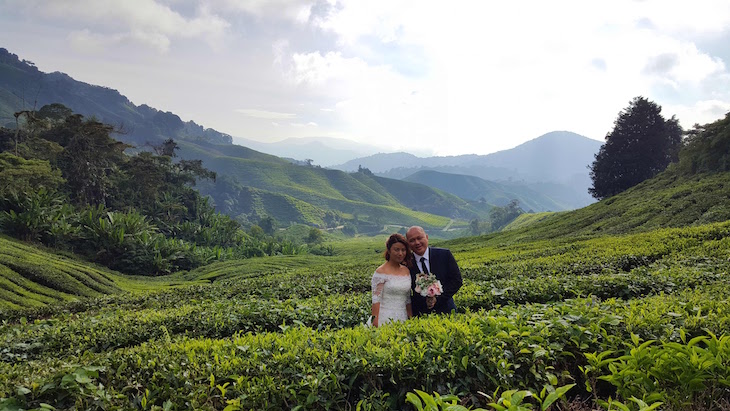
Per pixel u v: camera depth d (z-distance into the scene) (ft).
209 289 51.01
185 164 264.52
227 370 14.01
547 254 59.67
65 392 12.57
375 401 13.23
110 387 13.17
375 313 21.21
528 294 30.37
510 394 10.41
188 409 12.52
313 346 15.67
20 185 134.82
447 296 22.44
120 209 198.59
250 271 115.03
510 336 14.94
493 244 116.06
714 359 11.73
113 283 97.09
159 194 229.04
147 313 33.04
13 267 82.38
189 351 15.65
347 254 249.96
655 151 194.49
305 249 238.89
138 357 15.06
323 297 34.81
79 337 27.50
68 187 182.19
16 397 12.33
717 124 125.49
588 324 16.08
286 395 13.10
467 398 13.65
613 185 201.87
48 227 129.49
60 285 82.69
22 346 26.55
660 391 11.64
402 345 14.94
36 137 192.03
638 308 17.97
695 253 43.09
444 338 15.03
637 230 86.99
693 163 129.39
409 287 21.49
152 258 136.15
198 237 203.82
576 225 115.03
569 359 15.33
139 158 215.51
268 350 15.51
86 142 188.24
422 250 22.00
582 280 32.27
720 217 76.43
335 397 13.41
